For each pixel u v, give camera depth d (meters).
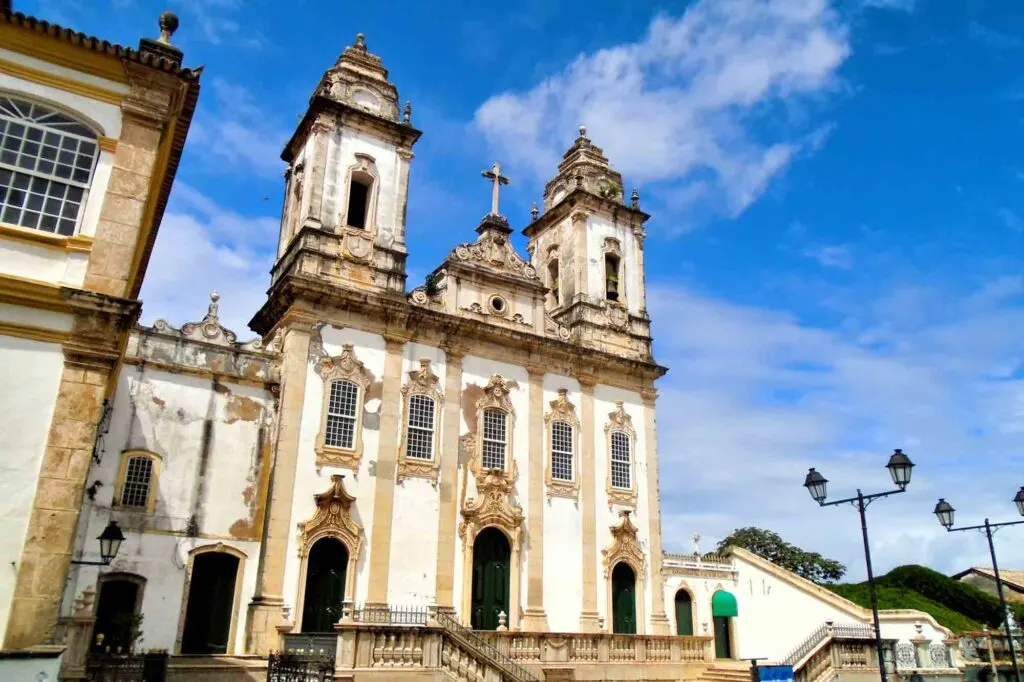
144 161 13.68
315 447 23.67
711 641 27.00
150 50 14.07
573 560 27.73
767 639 31.88
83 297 12.55
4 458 11.73
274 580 21.84
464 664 18.11
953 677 26.33
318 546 23.11
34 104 13.26
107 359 12.70
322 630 22.36
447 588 24.61
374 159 28.16
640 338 32.88
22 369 12.17
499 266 29.92
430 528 24.98
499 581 26.08
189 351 23.06
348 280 26.17
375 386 25.38
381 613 22.88
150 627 20.34
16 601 11.20
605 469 29.78
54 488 11.86
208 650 21.11
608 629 27.72
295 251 26.55
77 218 13.17
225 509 22.34
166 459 21.81
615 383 31.27
